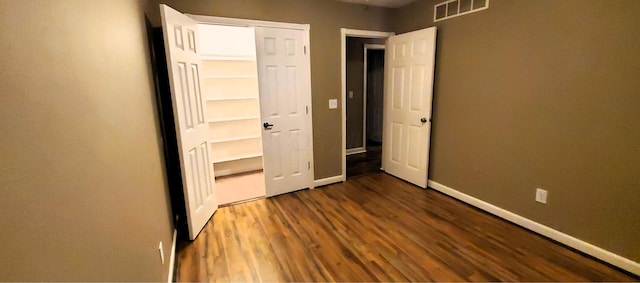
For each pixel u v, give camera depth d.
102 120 0.93
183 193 2.42
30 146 0.53
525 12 2.27
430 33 3.06
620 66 1.80
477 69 2.72
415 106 3.38
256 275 1.94
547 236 2.31
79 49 0.80
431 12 3.13
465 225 2.54
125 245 1.04
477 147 2.82
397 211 2.84
